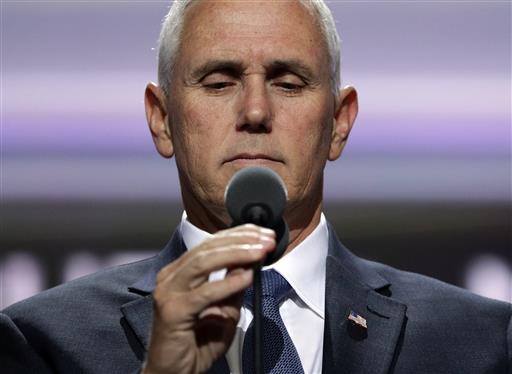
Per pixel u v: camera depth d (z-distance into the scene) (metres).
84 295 5.52
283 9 5.08
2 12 7.94
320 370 5.18
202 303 4.23
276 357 4.98
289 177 4.98
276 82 5.04
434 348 5.34
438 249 8.05
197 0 5.17
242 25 5.02
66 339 5.33
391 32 8.05
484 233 8.07
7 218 7.91
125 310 5.32
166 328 4.29
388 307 5.38
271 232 4.21
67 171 7.95
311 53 5.06
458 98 8.05
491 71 8.05
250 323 5.10
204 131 5.00
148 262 5.72
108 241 7.96
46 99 7.95
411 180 8.05
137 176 7.99
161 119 5.47
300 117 5.00
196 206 5.34
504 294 8.04
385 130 8.05
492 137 8.05
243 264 4.20
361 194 8.05
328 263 5.41
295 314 5.27
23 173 7.94
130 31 8.01
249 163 4.93
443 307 5.52
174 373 4.34
